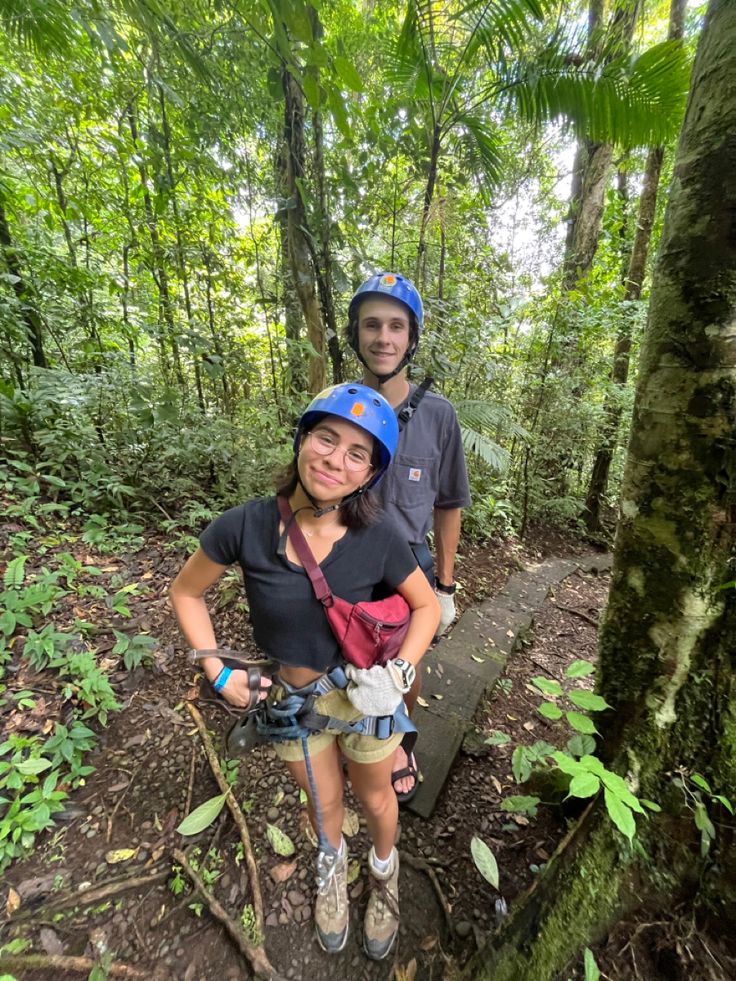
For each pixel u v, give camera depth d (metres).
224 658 1.11
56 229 3.80
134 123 3.81
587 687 2.71
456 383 4.41
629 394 5.01
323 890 1.31
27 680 1.98
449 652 2.77
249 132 3.57
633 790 1.23
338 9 3.38
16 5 1.93
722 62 1.04
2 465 3.22
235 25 2.48
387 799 1.24
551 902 1.15
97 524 3.06
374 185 3.73
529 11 3.00
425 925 1.35
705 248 1.09
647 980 0.99
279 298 4.20
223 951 1.27
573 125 3.75
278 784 1.74
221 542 1.07
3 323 3.17
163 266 3.86
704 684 1.17
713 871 1.06
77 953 1.25
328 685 1.08
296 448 1.07
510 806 1.35
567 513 5.50
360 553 1.05
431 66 3.26
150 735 1.89
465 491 1.68
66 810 1.60
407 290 1.45
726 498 1.13
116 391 3.47
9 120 3.24
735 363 1.09
